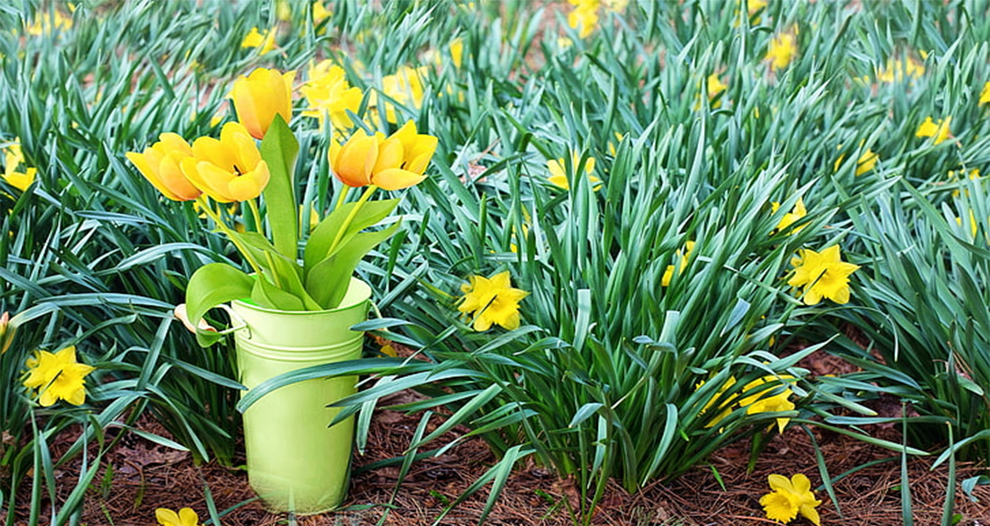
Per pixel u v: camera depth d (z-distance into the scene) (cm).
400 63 349
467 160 291
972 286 255
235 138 235
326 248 245
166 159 235
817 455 255
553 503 260
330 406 244
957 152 309
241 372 253
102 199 276
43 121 302
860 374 269
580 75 353
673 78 326
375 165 240
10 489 257
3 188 269
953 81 324
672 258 270
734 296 258
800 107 304
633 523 257
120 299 254
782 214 261
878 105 331
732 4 354
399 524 257
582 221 257
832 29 364
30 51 344
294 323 244
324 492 256
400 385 247
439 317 260
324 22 412
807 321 266
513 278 268
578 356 249
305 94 307
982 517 260
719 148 303
